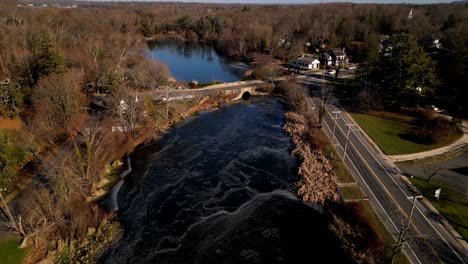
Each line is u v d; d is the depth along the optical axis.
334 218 38.62
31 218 33.81
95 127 53.31
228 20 175.12
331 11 187.00
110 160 51.59
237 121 69.88
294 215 40.28
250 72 104.94
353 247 34.00
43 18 100.75
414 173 46.84
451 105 69.44
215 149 56.94
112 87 66.44
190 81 95.88
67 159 45.06
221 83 91.56
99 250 34.62
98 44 83.50
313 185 45.00
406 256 32.44
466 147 54.03
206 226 38.53
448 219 37.44
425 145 55.09
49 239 34.78
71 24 100.81
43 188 41.50
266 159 53.44
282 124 68.12
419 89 69.31
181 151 56.19
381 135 59.22
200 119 70.75
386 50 83.75
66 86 55.53
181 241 36.28
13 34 72.06
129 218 39.69
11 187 42.28
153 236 36.91
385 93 74.06
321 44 137.75
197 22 190.62
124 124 58.44
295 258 34.00
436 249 33.28
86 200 41.88
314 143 56.56
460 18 127.19
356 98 76.50
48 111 53.00
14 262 31.69
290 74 102.19
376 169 48.03
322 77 98.19
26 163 47.53
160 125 64.56
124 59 87.25
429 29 129.38
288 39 138.00
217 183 46.91
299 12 197.62
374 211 39.22
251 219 39.69
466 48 71.94
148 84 78.00
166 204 42.38
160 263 33.44
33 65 63.75
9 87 54.09
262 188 45.75
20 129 52.59
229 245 35.78
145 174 49.09
